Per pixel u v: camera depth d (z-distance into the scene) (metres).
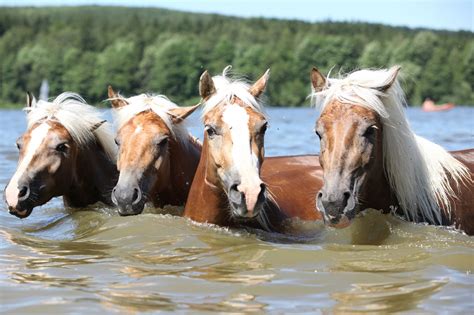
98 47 79.19
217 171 7.21
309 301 5.56
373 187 7.06
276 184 8.61
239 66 61.62
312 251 7.00
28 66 71.31
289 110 49.12
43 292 5.86
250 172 6.80
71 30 85.12
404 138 7.13
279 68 60.44
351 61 59.91
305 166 9.24
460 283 5.94
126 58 65.81
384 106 7.02
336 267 6.47
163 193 8.59
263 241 7.48
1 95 71.50
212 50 63.47
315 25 82.12
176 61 62.50
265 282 6.05
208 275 6.28
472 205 7.74
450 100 55.12
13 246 7.65
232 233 7.66
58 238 8.13
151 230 7.82
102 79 65.94
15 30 87.38
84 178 9.37
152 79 62.91
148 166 8.06
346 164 6.59
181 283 6.05
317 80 7.36
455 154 8.62
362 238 7.30
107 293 5.81
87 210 9.41
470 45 56.78
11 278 6.30
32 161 8.66
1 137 23.06
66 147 8.93
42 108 9.12
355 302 5.52
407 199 7.26
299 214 8.25
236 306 5.46
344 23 80.44
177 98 62.84
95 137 9.49
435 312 5.27
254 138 7.03
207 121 7.25
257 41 73.69
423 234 7.25
